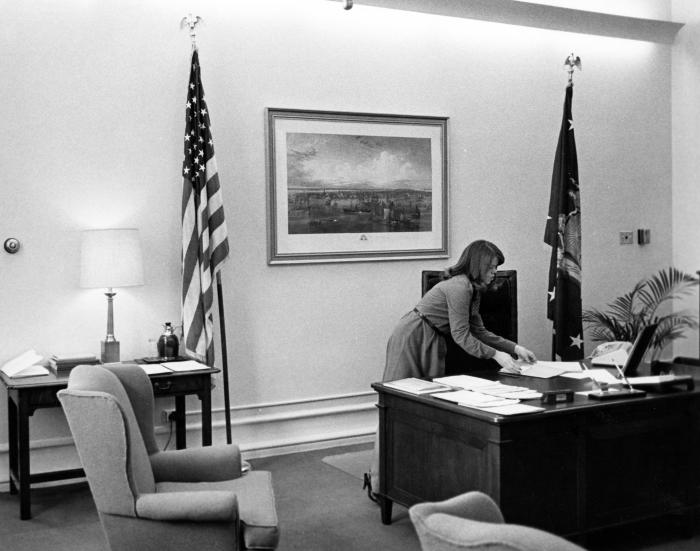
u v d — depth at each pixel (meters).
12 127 4.85
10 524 4.29
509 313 5.34
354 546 3.87
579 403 3.52
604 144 6.85
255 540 2.98
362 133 5.87
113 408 2.92
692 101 7.08
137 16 5.16
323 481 4.95
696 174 7.11
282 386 5.68
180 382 4.65
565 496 3.48
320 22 5.73
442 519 1.70
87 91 5.03
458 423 3.54
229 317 5.50
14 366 4.61
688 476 3.80
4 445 4.86
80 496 4.76
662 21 6.92
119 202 5.13
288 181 5.63
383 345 6.01
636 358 3.96
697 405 3.78
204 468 3.58
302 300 5.73
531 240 6.57
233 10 5.45
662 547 3.79
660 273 6.65
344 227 5.83
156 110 5.22
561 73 6.65
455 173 6.26
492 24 6.36
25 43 4.88
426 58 6.11
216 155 5.43
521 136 6.50
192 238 5.05
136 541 3.00
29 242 4.91
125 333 5.16
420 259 6.11
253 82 5.52
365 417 5.94
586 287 6.79
